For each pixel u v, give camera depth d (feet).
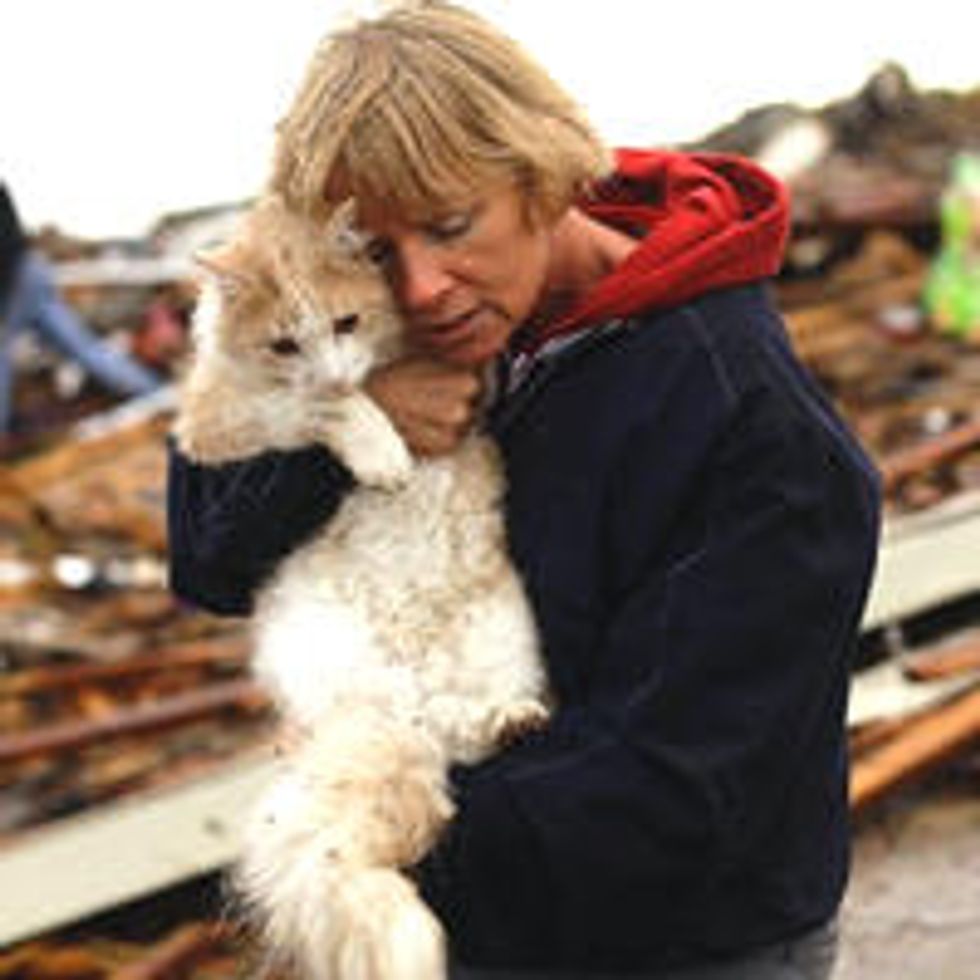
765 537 8.21
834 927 9.21
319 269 9.52
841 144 45.09
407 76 8.05
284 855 8.36
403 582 9.62
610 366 8.48
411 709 9.46
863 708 19.74
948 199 38.06
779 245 8.75
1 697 24.30
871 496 8.61
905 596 21.33
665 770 8.23
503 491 9.57
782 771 8.43
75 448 34.30
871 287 38.14
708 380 8.32
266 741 21.36
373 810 8.46
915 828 18.78
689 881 8.46
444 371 9.43
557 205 8.32
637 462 8.39
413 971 7.92
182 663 24.97
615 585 8.57
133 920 16.92
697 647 8.22
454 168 8.02
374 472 9.45
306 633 9.78
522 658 9.46
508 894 8.61
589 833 8.32
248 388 9.76
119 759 21.94
